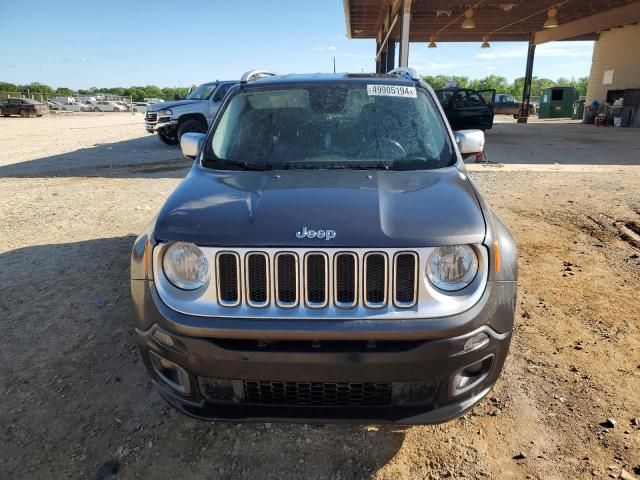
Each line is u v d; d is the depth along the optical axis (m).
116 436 2.83
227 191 2.76
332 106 3.60
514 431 2.79
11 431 2.87
